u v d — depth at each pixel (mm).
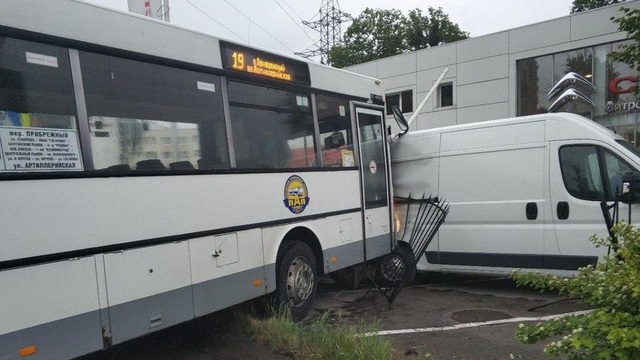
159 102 4586
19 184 3479
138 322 4191
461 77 18562
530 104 17344
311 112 6461
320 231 6430
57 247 3658
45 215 3607
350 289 7855
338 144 6930
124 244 4109
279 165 5859
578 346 2598
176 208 4570
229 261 5078
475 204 7578
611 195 6484
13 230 3428
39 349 3527
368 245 7367
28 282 3486
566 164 6848
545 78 17031
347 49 36531
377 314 6453
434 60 19234
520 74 17500
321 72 6707
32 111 3641
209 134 5039
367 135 7586
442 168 7953
